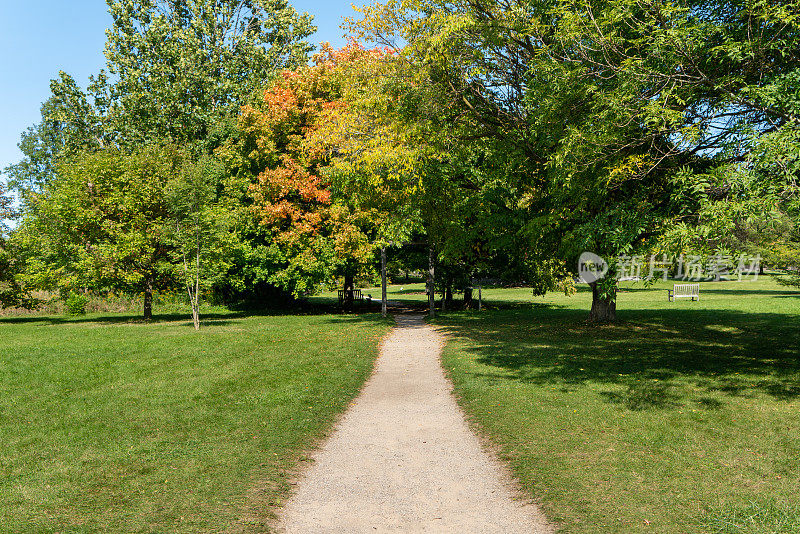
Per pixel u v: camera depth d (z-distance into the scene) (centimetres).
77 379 1009
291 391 903
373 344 1437
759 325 1495
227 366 1130
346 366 1124
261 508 462
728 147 743
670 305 2255
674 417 690
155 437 666
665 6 773
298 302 3312
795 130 624
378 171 1485
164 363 1168
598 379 912
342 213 2172
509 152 1402
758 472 512
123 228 2181
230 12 3328
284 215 2278
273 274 2405
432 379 1010
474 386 904
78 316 2616
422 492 500
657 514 436
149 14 3238
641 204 959
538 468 545
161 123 2908
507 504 469
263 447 630
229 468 560
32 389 931
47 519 438
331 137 1633
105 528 421
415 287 5447
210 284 2062
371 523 436
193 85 2995
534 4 1138
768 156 606
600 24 865
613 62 877
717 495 466
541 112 1060
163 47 3000
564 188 1038
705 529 408
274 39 3403
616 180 895
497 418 725
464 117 1454
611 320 1650
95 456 598
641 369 977
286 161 2262
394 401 856
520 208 1630
